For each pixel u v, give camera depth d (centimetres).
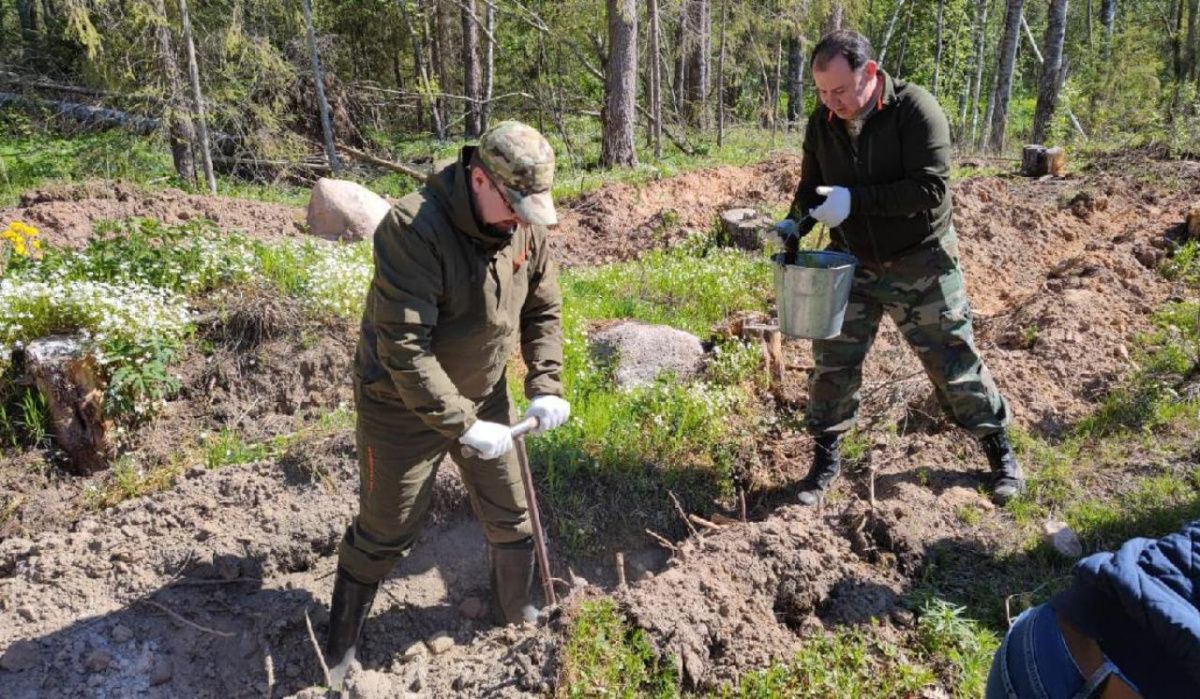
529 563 375
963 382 422
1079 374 570
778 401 567
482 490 358
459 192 277
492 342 312
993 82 2973
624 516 466
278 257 672
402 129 2381
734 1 1975
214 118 1375
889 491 454
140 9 1195
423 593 415
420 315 282
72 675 351
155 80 1323
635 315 723
